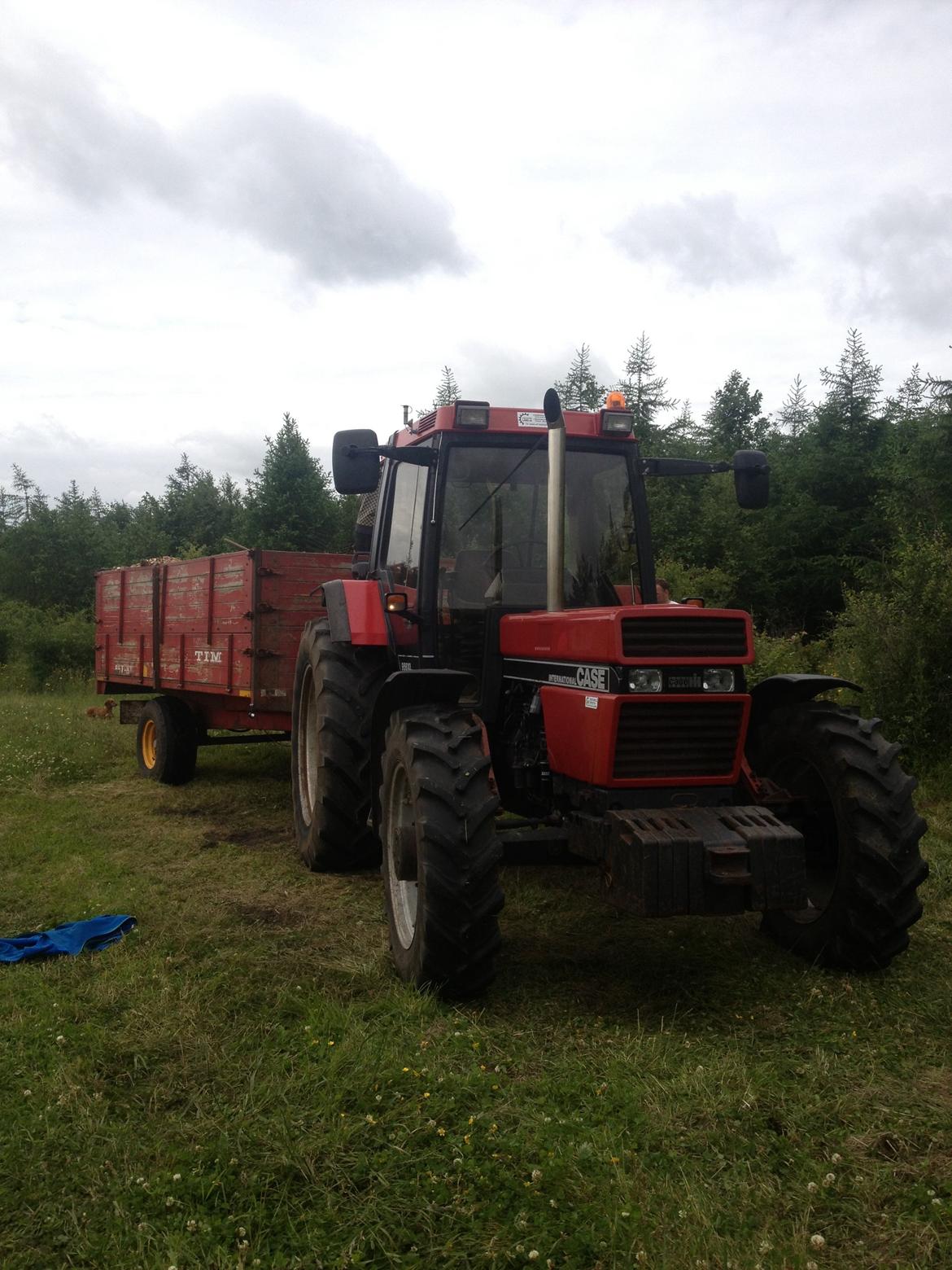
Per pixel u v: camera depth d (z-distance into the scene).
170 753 8.34
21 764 8.91
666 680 3.89
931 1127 2.95
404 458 5.00
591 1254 2.40
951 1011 3.78
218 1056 3.37
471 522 4.98
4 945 4.47
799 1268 2.31
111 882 5.52
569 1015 3.77
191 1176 2.69
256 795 8.05
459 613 4.97
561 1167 2.71
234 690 7.49
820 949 4.22
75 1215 2.56
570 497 5.07
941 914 4.88
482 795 3.87
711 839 3.63
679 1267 2.32
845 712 4.38
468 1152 2.79
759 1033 3.62
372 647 5.70
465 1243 2.44
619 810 3.90
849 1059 3.39
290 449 23.58
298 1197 2.62
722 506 15.88
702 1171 2.74
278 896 5.30
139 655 9.38
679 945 4.53
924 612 7.85
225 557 7.63
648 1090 3.12
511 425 5.03
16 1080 3.24
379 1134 2.89
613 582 5.04
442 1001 3.87
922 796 7.04
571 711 4.08
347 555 7.50
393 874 4.36
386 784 4.38
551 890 5.36
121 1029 3.60
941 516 12.00
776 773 4.57
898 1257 2.40
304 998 3.85
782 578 16.34
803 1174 2.71
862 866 4.03
